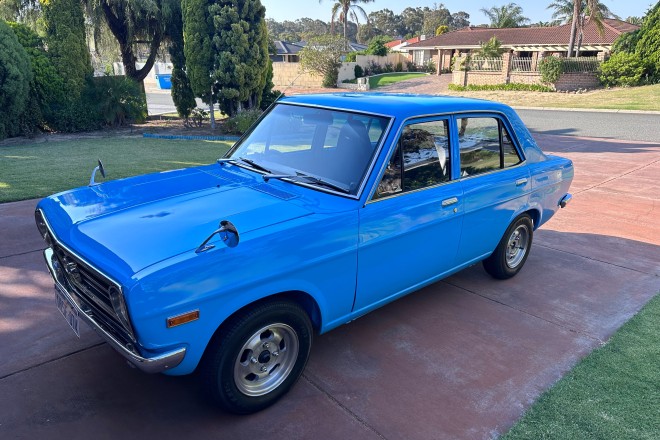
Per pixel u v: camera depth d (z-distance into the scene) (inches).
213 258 101.2
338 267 125.5
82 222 117.8
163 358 98.6
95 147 529.3
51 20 627.8
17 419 114.7
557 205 214.4
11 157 452.4
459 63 1485.0
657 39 1195.3
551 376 138.2
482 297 187.3
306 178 138.5
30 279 188.5
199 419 117.3
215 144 567.2
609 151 512.7
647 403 126.9
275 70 1909.4
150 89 1736.0
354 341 154.0
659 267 218.8
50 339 148.7
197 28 641.0
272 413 120.6
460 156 159.0
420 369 140.3
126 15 709.9
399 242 139.6
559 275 209.3
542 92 1296.8
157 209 122.3
